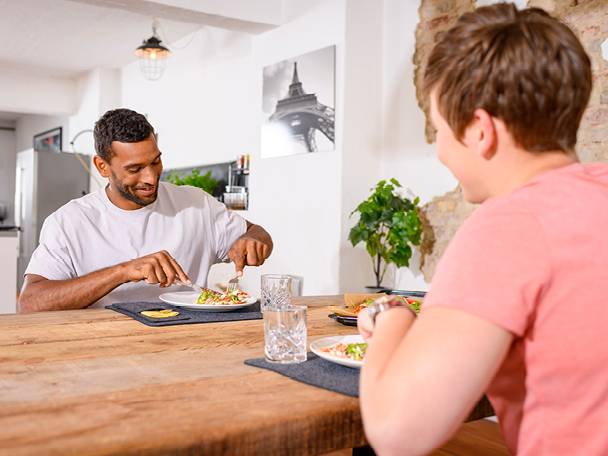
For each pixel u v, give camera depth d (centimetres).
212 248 237
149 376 102
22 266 766
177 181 524
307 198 407
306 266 409
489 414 106
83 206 213
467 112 73
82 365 109
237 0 410
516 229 68
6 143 1079
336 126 382
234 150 517
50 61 707
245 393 93
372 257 364
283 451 82
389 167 389
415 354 66
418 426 64
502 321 65
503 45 70
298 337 114
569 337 67
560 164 74
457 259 69
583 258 66
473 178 78
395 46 384
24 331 140
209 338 136
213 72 550
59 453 68
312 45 401
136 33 594
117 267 173
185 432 75
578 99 72
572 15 288
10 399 88
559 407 69
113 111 202
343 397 92
